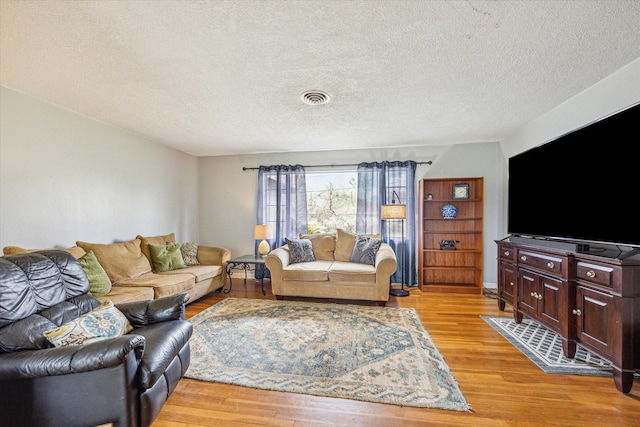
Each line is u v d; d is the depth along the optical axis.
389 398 1.76
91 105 2.85
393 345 2.46
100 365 1.26
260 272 4.79
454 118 3.25
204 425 1.56
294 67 2.12
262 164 5.08
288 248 4.23
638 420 1.57
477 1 1.45
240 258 4.53
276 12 1.53
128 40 1.78
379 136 4.00
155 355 1.50
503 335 2.66
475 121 3.36
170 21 1.60
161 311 1.97
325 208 5.05
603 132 2.08
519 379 1.96
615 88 2.20
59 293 1.78
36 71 2.16
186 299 2.06
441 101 2.77
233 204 5.18
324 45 1.84
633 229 1.85
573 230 2.34
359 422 1.57
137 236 3.74
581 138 2.29
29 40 1.77
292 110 3.00
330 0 1.43
